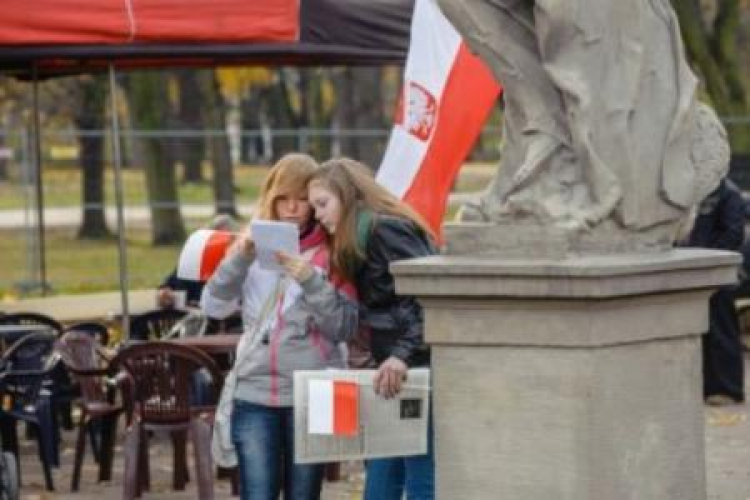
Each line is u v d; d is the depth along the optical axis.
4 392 30.20
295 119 116.31
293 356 20.16
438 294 16.56
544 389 16.36
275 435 20.31
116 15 32.62
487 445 16.64
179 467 30.03
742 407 38.75
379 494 20.44
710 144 17.42
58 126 126.56
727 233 36.50
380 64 41.38
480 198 17.19
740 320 45.22
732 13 72.69
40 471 32.25
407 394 19.09
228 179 93.50
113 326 40.53
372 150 94.06
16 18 32.19
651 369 16.80
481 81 31.47
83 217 90.00
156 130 89.25
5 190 117.00
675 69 17.28
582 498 16.27
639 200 16.89
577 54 16.75
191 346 28.41
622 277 16.00
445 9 17.23
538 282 16.08
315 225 20.23
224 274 20.41
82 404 30.36
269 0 33.72
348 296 19.88
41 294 53.34
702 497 17.45
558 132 16.89
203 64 42.16
